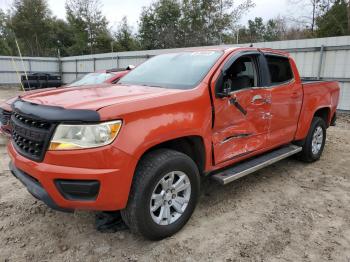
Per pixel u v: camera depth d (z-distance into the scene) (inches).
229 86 143.9
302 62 513.7
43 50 1974.7
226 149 146.6
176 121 120.0
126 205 111.7
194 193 131.8
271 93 168.9
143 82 154.6
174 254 117.3
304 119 201.9
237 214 147.6
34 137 107.7
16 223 138.1
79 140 101.5
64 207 106.7
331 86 231.6
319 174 201.8
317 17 1133.7
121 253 117.7
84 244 123.1
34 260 114.0
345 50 465.1
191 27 1451.8
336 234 131.6
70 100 114.3
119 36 1743.4
